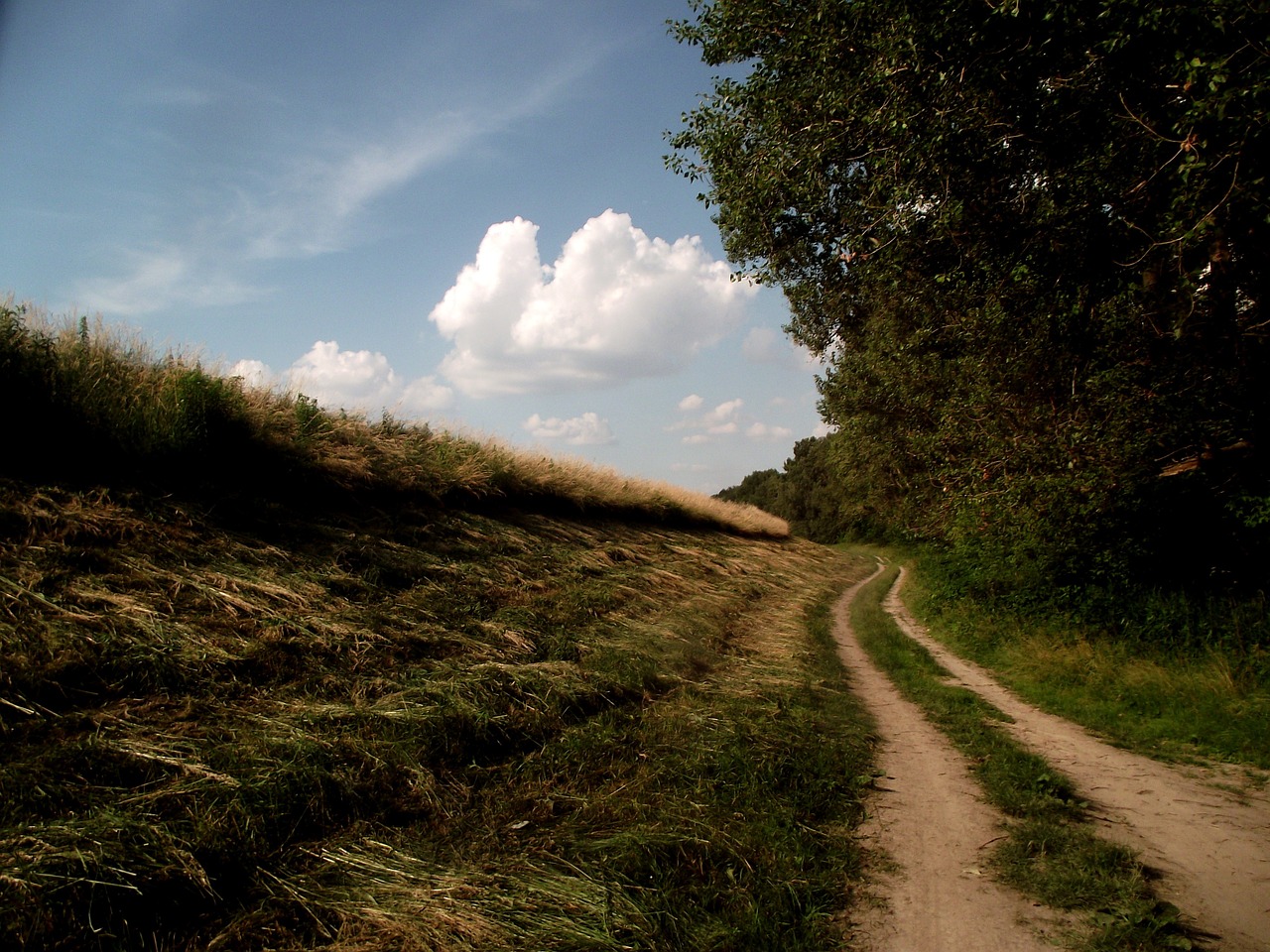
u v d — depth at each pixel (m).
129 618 4.52
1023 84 6.93
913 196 7.75
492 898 3.15
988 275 8.75
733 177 8.68
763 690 7.60
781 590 17.50
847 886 3.56
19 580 4.39
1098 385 9.91
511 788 4.43
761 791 4.65
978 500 11.12
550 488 13.79
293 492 7.94
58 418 5.88
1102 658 8.48
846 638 13.17
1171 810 4.52
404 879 3.27
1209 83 5.01
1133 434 9.66
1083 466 9.87
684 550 16.30
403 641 5.89
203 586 5.29
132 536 5.48
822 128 7.59
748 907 3.25
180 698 4.11
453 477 10.65
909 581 23.02
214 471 7.20
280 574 6.07
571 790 4.48
